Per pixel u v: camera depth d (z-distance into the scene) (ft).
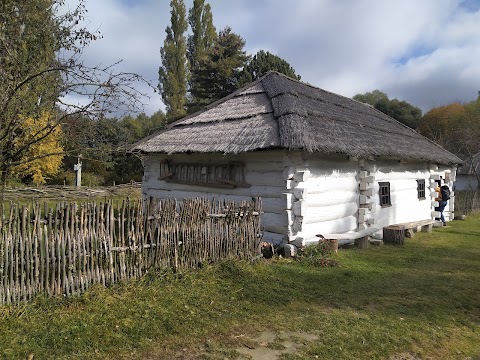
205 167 30.40
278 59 93.25
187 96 121.80
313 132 25.71
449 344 13.80
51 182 79.92
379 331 14.40
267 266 21.77
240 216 21.66
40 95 14.94
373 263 24.88
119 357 11.63
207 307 15.71
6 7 13.43
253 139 25.43
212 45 123.75
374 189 33.32
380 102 148.66
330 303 17.28
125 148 16.48
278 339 13.44
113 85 14.70
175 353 12.10
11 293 13.66
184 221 19.07
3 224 13.62
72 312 14.07
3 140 14.10
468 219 51.11
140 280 17.04
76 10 16.14
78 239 15.29
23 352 11.35
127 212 17.10
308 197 26.43
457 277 22.35
